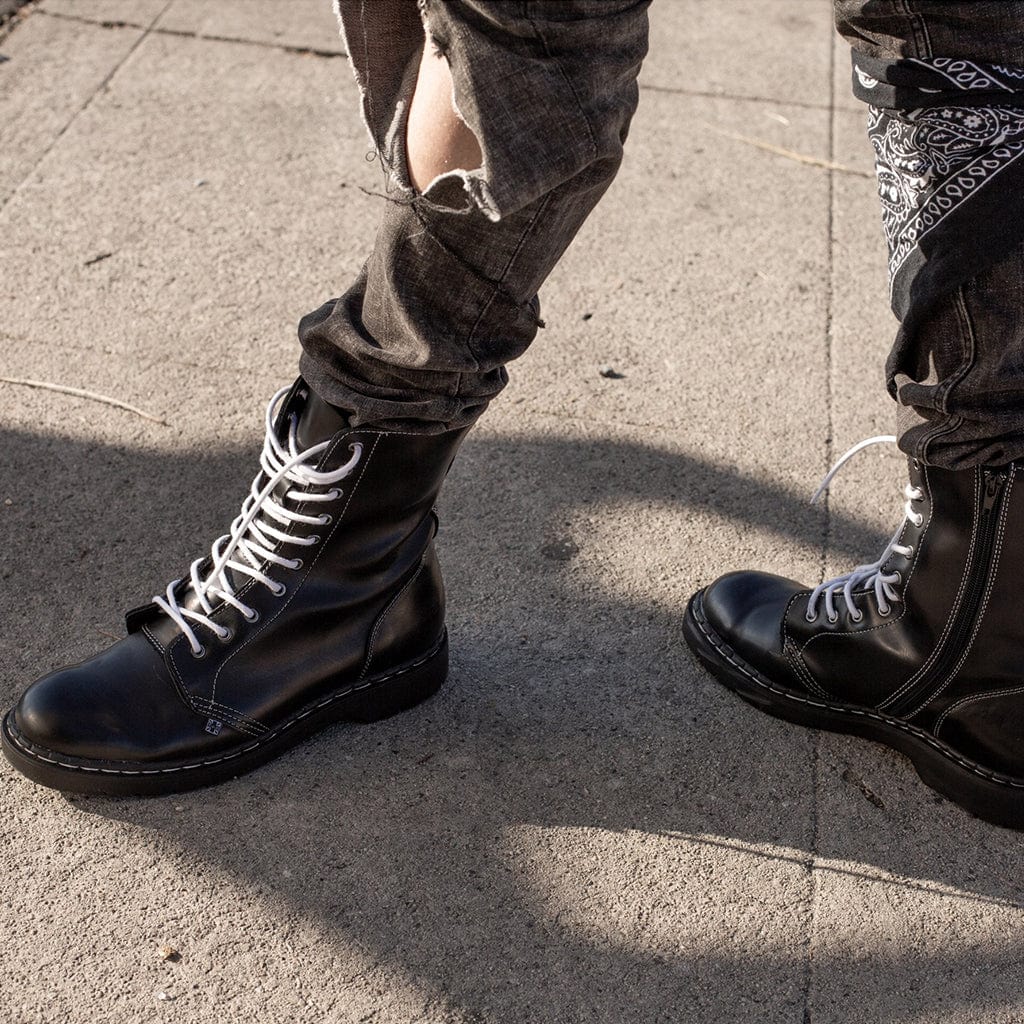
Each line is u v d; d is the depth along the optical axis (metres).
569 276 2.26
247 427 1.88
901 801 1.41
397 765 1.40
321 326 1.16
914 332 1.15
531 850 1.31
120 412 1.89
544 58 0.94
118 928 1.20
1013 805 1.36
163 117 2.59
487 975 1.19
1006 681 1.30
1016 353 1.11
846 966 1.23
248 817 1.32
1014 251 1.07
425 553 1.40
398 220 1.05
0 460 1.78
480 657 1.55
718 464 1.89
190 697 1.32
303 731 1.39
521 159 0.94
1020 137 1.06
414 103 1.02
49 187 2.36
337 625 1.35
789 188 2.56
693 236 2.40
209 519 1.72
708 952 1.23
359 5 1.02
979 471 1.21
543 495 1.81
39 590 1.59
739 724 1.49
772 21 3.18
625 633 1.60
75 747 1.29
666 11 3.18
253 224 2.31
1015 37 1.03
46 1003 1.14
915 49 1.06
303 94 2.70
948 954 1.25
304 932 1.21
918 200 1.12
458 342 1.11
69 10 2.92
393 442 1.23
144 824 1.30
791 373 2.09
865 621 1.39
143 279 2.16
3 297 2.09
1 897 1.22
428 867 1.28
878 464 1.92
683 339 2.14
